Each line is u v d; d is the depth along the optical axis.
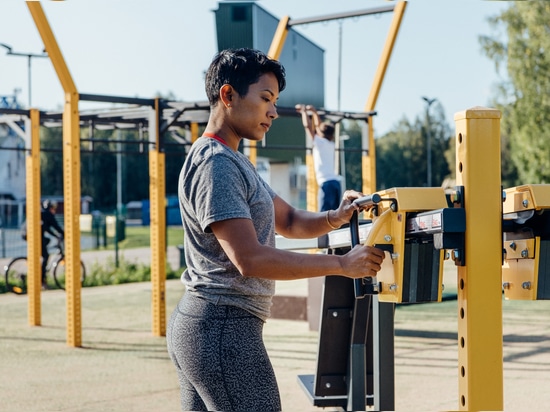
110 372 5.65
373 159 9.27
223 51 2.17
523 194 2.12
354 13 8.41
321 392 3.44
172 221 36.56
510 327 7.37
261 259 1.97
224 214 1.99
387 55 9.05
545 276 2.10
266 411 2.06
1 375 5.56
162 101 7.17
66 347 6.86
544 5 29.86
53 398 4.77
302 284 11.43
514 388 4.79
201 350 2.05
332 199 8.34
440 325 7.67
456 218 1.99
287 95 17.12
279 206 2.56
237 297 2.07
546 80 30.00
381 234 2.14
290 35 17.41
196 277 2.12
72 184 6.67
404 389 4.80
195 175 2.06
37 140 8.37
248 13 14.94
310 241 3.48
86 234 30.97
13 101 11.84
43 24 6.32
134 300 11.09
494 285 2.02
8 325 8.52
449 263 14.94
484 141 2.03
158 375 5.53
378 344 3.19
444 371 5.37
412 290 2.08
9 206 39.66
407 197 2.08
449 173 58.78
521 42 30.47
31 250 8.45
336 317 3.41
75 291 6.85
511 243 2.22
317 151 8.42
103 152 8.90
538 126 30.12
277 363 5.86
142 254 22.42
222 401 2.05
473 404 2.02
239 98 2.13
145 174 63.94
